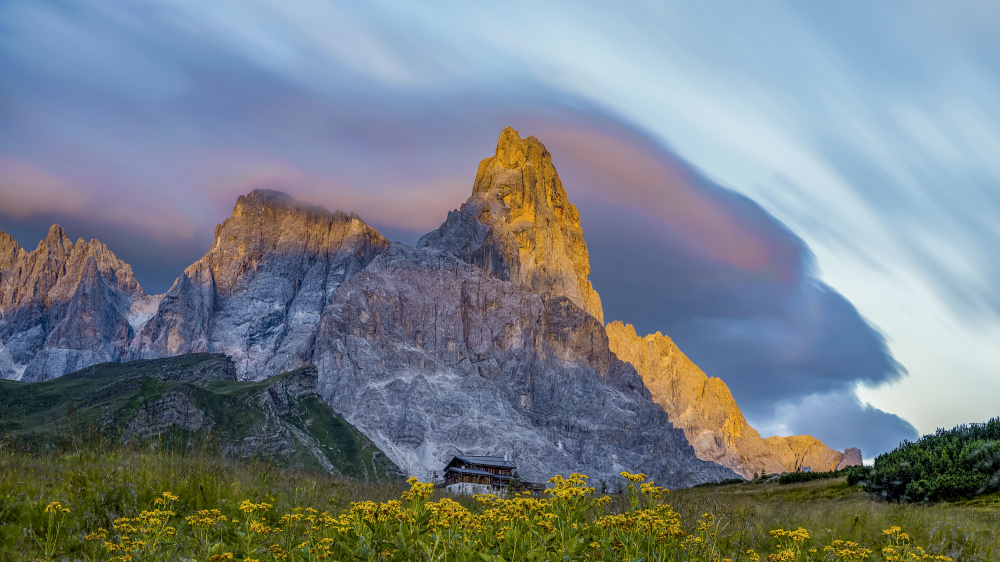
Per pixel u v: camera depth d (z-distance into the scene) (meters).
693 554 16.05
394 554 14.27
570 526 14.56
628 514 15.31
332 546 15.25
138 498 20.97
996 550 22.20
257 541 17.22
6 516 17.88
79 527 18.08
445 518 14.36
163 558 16.06
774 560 16.95
